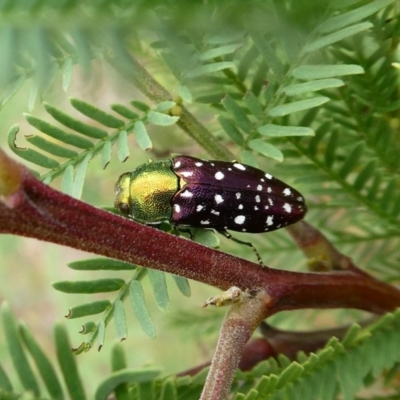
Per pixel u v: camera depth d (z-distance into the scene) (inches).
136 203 3.1
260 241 3.5
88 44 2.3
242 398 2.6
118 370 2.7
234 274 2.7
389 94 2.9
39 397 2.6
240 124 2.9
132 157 3.7
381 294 3.0
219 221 3.0
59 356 2.6
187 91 2.7
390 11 2.8
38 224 2.4
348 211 3.3
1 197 2.4
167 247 2.6
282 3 2.3
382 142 3.1
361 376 2.8
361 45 2.9
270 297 2.7
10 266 6.5
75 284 2.7
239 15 2.2
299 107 2.8
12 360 2.6
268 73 2.9
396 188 3.2
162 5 2.2
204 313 3.7
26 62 2.6
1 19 2.1
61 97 2.9
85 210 2.5
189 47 2.6
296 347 3.1
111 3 2.2
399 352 2.8
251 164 2.8
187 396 2.9
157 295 2.7
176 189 3.1
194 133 3.0
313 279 2.9
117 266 2.7
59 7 2.1
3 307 2.7
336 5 2.6
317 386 2.7
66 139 2.8
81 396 2.6
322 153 3.2
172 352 5.3
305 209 3.0
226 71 3.0
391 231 3.3
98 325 2.7
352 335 2.8
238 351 2.6
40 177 2.8
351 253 3.4
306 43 2.7
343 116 3.1
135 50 3.2
